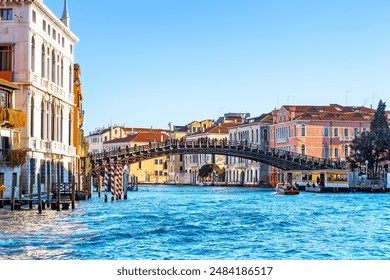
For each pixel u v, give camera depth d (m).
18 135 63.22
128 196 91.44
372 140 105.25
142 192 110.62
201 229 43.00
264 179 144.12
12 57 64.44
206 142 104.12
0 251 32.09
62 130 77.19
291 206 67.62
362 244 36.44
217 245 35.66
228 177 164.25
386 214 56.69
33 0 64.19
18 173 61.28
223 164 169.38
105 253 32.31
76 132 84.69
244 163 153.88
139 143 195.75
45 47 69.75
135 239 37.38
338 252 33.66
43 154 68.50
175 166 191.38
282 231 42.41
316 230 43.16
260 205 69.50
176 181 189.00
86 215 51.22
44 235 37.94
